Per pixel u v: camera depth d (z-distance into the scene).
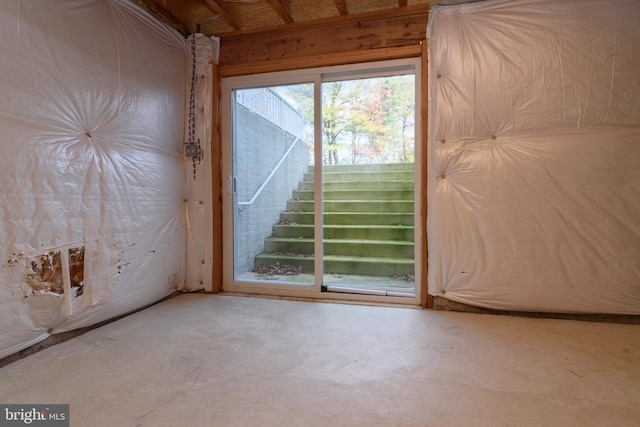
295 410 1.18
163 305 2.43
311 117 2.66
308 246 3.13
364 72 2.55
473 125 2.19
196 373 1.44
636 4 1.95
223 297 2.64
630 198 1.96
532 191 2.09
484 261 2.19
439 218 2.27
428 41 2.28
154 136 2.39
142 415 1.15
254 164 3.14
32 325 1.61
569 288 2.06
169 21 2.57
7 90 1.48
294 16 2.49
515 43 2.12
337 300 2.55
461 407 1.19
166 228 2.53
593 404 1.21
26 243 1.56
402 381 1.37
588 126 2.02
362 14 2.42
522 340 1.78
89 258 1.88
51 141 1.67
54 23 1.69
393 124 3.31
